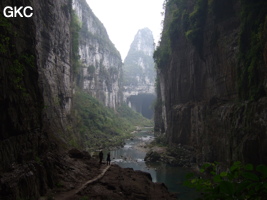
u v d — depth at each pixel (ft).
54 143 69.10
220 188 9.21
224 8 96.32
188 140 132.77
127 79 563.07
